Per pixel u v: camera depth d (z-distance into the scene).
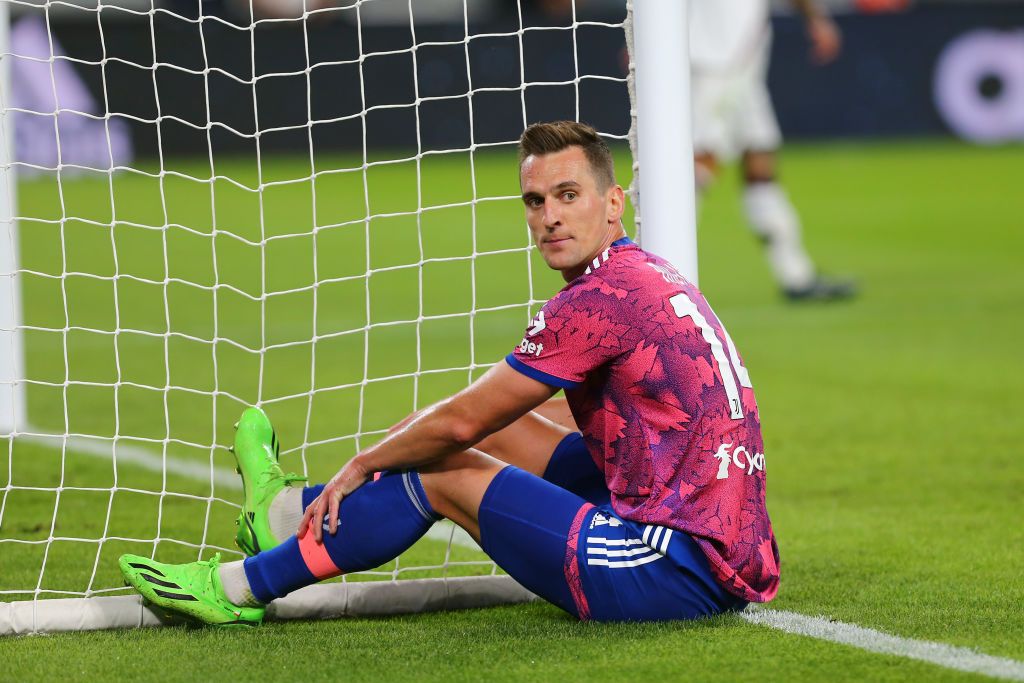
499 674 8.66
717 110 33.22
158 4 55.50
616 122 58.38
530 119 59.19
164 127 56.91
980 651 9.09
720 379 9.37
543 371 9.23
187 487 16.00
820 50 36.69
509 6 61.38
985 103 68.50
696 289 9.79
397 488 9.58
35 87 52.69
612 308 9.23
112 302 33.38
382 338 29.06
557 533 9.44
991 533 13.67
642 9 11.20
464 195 51.34
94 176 54.50
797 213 50.19
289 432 19.33
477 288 35.59
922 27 67.31
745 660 8.81
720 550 9.37
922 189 54.97
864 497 15.72
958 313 31.77
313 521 9.64
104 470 16.81
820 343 28.12
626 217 14.55
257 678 8.70
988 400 22.05
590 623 9.67
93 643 9.75
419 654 9.22
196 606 9.96
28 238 41.56
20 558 12.60
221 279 36.72
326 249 41.47
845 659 8.86
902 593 11.11
